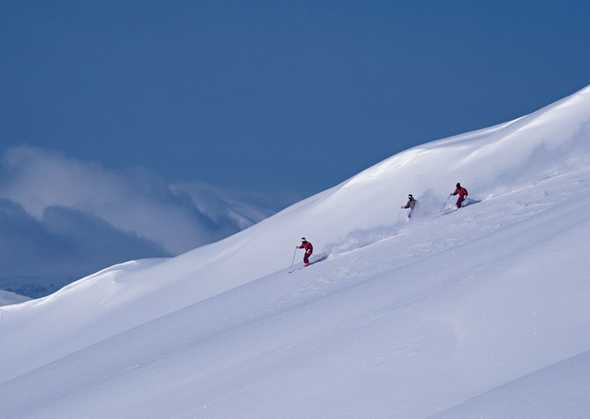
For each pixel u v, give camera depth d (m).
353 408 49.12
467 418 36.09
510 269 59.06
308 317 78.69
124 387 80.50
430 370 50.44
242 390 60.31
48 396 106.44
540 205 108.81
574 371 37.41
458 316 55.84
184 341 116.06
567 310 50.78
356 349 57.91
